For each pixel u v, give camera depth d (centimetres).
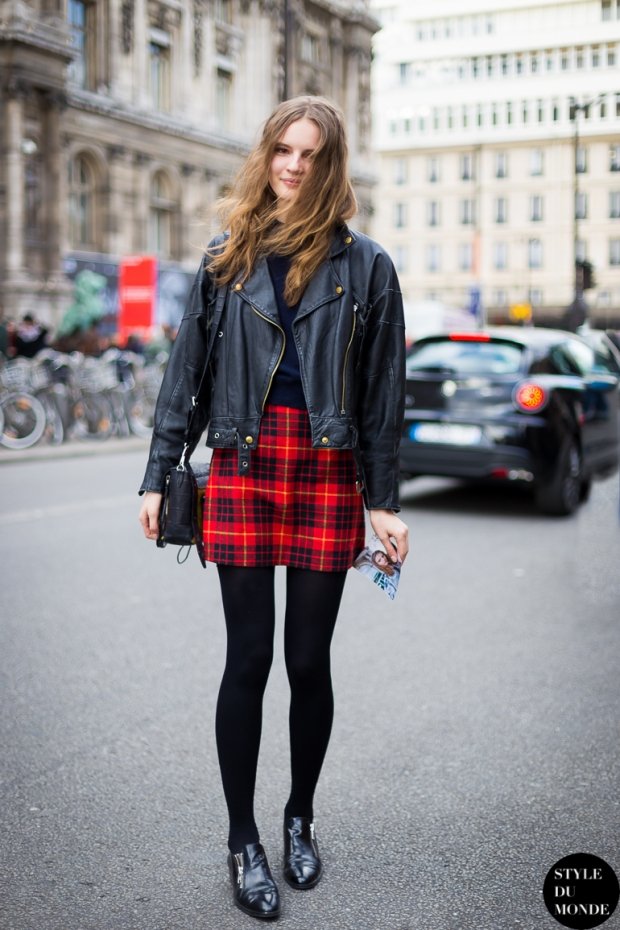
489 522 878
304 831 272
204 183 3859
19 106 2991
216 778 337
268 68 4228
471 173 7025
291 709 269
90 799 319
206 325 261
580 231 6331
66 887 263
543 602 589
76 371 1556
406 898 259
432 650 489
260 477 254
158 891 262
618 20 3256
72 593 593
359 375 260
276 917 248
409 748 364
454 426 890
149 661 465
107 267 3328
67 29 3108
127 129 3481
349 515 259
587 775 341
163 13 3647
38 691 422
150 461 264
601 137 2909
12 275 3008
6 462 1314
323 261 253
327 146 250
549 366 922
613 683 441
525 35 6128
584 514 930
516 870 275
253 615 258
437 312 2867
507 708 407
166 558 699
